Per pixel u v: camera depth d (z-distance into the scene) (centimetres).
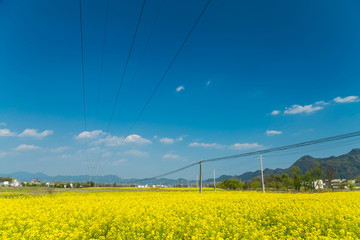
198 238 835
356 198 1998
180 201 1797
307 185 6059
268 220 1147
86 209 1344
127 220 1092
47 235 844
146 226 979
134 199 2080
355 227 951
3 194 3234
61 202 1816
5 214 1148
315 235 863
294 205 1489
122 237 890
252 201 1834
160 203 1617
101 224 1036
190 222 991
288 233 962
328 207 1373
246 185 8794
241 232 895
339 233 922
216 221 1077
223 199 2019
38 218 1098
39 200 1859
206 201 1806
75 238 865
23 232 934
